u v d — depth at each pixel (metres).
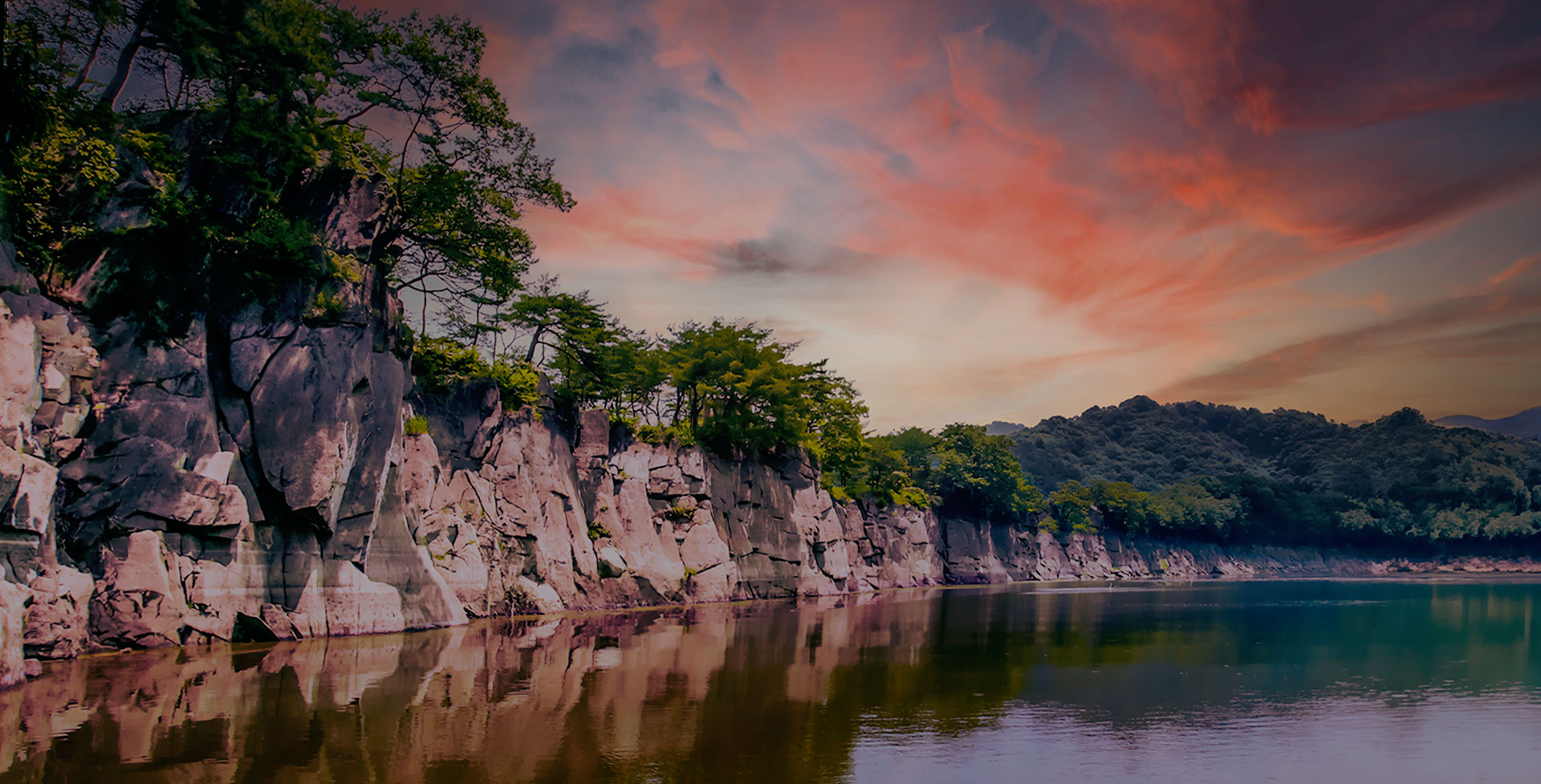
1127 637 45.75
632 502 62.53
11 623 22.88
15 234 27.95
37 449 26.12
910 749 19.94
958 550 127.12
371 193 39.03
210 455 31.45
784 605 65.81
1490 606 74.69
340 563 35.88
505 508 49.22
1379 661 37.06
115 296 30.23
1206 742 21.36
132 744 17.62
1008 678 30.73
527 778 16.48
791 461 85.00
